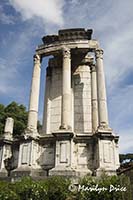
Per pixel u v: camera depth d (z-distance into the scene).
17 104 47.19
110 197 15.35
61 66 30.91
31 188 16.39
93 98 28.84
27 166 22.23
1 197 15.33
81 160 23.08
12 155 24.66
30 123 24.81
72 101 29.20
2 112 44.19
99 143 22.58
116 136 24.22
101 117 24.02
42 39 29.83
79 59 31.38
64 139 22.66
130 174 12.98
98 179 17.73
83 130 27.69
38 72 27.95
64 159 21.83
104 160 21.83
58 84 30.05
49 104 29.33
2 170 23.52
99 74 26.25
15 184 16.97
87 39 29.06
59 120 28.11
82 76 30.53
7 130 25.81
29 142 23.45
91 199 16.08
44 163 23.05
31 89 26.75
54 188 16.88
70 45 28.14
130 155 42.38
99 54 27.53
